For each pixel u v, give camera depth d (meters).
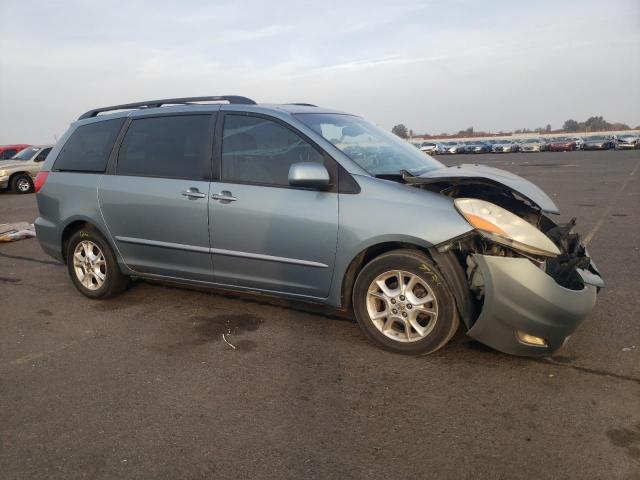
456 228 3.25
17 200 15.00
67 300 5.03
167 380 3.33
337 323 4.20
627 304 4.54
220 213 4.04
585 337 3.84
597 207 10.84
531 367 3.38
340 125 4.23
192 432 2.74
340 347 3.75
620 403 2.93
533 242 3.15
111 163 4.70
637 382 3.16
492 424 2.76
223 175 4.10
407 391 3.12
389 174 3.74
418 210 3.39
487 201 3.57
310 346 3.78
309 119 4.05
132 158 4.60
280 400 3.05
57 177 5.02
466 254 3.49
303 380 3.28
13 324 4.41
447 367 3.40
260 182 3.94
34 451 2.61
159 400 3.08
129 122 4.71
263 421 2.83
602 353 3.56
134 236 4.55
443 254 3.33
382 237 3.46
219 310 4.58
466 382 3.21
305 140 3.82
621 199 12.02
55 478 2.40
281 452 2.56
